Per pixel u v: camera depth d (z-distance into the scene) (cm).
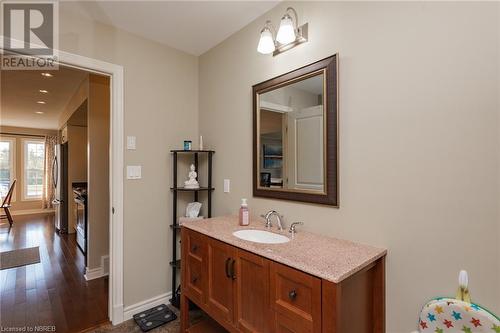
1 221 623
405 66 130
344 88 153
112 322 212
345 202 153
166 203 246
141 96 230
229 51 233
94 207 303
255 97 206
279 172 189
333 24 158
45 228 551
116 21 208
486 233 107
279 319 125
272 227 183
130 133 223
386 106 136
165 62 246
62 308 234
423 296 124
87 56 201
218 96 245
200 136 261
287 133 183
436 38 120
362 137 145
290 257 124
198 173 267
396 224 132
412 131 127
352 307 117
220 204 244
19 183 723
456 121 115
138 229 227
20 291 266
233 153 230
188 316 202
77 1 182
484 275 108
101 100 311
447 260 117
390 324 134
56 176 554
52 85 362
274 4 190
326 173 160
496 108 106
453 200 116
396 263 132
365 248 138
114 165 215
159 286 240
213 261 167
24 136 727
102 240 307
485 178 108
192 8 193
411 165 128
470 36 112
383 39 137
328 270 109
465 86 113
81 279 297
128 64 222
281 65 189
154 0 183
